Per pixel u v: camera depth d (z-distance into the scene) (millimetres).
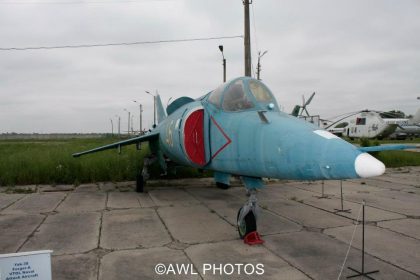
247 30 14328
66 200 9633
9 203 9219
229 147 5703
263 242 5777
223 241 5895
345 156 3754
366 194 10383
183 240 5953
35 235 6266
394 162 18141
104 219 7445
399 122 47250
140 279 4375
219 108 6422
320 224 6965
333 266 4766
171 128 8328
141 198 9930
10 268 3027
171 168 11828
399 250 5387
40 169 12805
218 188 11734
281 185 12211
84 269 4688
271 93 6238
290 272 4570
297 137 4391
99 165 13672
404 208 8375
